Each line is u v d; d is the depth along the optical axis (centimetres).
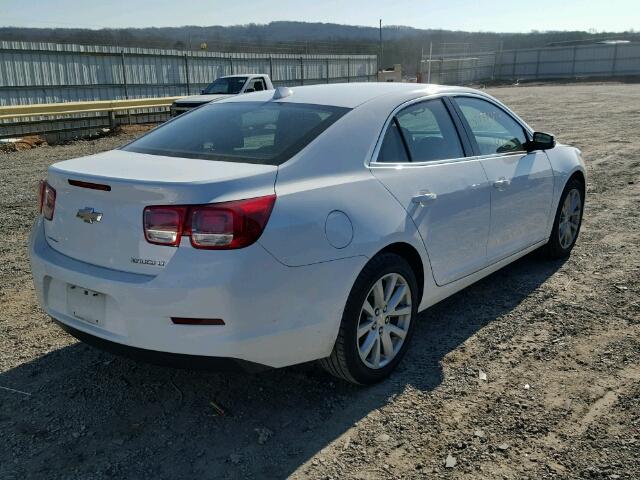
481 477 263
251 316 272
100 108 1827
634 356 368
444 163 385
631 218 703
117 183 278
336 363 320
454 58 6788
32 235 335
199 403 325
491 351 379
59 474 268
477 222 404
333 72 3825
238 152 321
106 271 286
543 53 7044
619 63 6619
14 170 1125
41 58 2175
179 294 264
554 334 401
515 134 477
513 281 500
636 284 488
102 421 308
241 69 3091
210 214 265
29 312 443
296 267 283
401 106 373
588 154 1230
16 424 305
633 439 287
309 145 317
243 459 278
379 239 318
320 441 290
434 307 450
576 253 573
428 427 300
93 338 295
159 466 274
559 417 306
